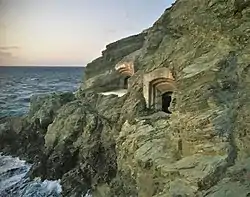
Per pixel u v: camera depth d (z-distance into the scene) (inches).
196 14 663.1
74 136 812.6
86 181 710.5
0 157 973.2
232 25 558.9
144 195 484.1
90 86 1080.8
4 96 1859.0
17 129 1042.1
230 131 429.7
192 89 494.3
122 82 1079.6
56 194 725.9
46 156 827.4
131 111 729.0
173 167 436.5
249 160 393.1
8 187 773.9
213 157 420.5
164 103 743.1
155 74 711.1
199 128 445.4
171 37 791.1
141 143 547.5
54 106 1005.2
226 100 463.2
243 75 479.2
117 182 632.4
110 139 738.8
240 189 353.4
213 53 569.6
